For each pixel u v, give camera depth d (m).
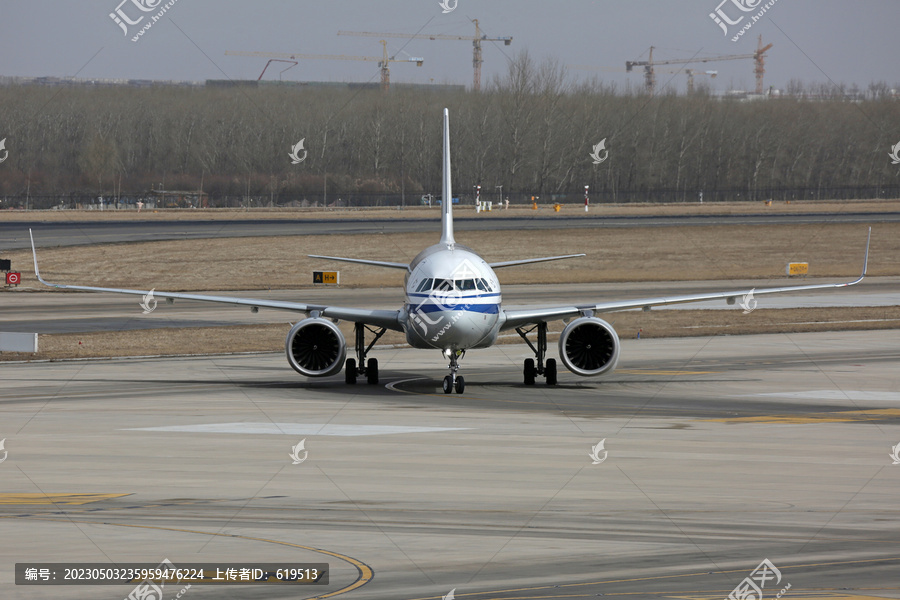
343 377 105.38
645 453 62.44
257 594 34.44
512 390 94.19
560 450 63.38
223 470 56.88
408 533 42.81
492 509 47.38
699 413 80.12
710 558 39.03
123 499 49.41
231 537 42.09
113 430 71.06
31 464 58.59
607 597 33.97
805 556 39.34
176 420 75.75
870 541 41.72
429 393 92.06
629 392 92.75
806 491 51.59
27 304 188.00
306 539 41.81
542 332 97.50
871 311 180.12
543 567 37.72
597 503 48.66
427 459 60.28
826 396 90.38
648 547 40.66
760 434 70.00
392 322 95.06
